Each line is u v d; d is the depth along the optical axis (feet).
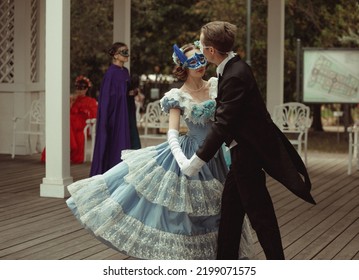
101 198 20.80
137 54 90.02
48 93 34.78
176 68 21.16
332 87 60.85
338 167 49.06
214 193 20.70
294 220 30.37
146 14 86.33
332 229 28.55
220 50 19.11
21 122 50.90
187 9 86.79
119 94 38.50
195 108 20.65
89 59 90.02
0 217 30.04
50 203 33.32
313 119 83.97
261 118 18.74
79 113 48.93
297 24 82.43
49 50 34.63
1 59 51.01
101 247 24.97
